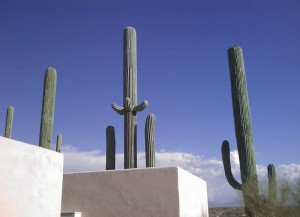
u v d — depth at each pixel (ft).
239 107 28.63
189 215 32.04
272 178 27.94
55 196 21.80
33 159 20.42
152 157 33.01
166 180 29.48
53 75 27.25
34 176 20.33
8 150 18.81
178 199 28.78
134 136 35.37
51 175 21.68
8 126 43.47
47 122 26.04
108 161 34.63
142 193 29.76
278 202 26.96
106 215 30.09
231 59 29.89
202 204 40.22
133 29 39.11
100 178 31.19
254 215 27.20
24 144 19.92
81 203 31.04
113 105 35.96
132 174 30.48
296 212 26.78
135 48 38.86
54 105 26.99
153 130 33.88
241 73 29.35
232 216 38.32
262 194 27.48
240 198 28.53
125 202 29.94
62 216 30.40
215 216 46.96
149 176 29.99
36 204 20.21
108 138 35.29
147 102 35.55
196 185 37.29
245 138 27.99
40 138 25.61
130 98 36.65
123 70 38.06
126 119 35.78
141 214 29.27
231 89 29.60
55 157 22.27
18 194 19.07
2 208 18.04
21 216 19.08
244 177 27.71
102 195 30.71
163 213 28.78
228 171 29.68
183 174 31.27
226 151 30.22
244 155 27.78
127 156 34.63
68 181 31.99
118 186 30.53
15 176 19.03
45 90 26.71
